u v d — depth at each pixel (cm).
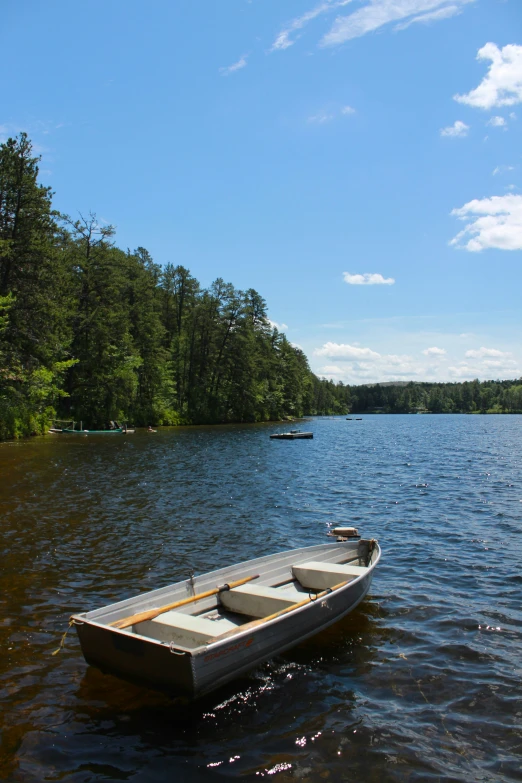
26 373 3550
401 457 3231
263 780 449
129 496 1678
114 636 545
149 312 6188
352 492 1897
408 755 480
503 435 5934
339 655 666
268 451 3453
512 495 1847
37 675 607
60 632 714
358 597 771
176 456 2911
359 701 566
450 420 12231
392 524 1399
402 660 653
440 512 1556
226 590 725
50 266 3612
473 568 1023
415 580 954
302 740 502
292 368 9475
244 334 7156
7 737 499
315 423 8688
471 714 544
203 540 1185
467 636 720
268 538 1220
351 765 467
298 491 1889
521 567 1028
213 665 530
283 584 812
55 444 3412
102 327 4809
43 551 1071
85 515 1397
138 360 5359
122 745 493
